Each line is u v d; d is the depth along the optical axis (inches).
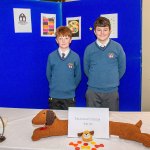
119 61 84.0
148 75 101.8
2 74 92.9
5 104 95.2
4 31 89.9
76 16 93.9
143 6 96.6
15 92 95.3
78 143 42.1
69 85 86.9
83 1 91.8
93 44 84.0
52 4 93.7
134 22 86.9
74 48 96.7
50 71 87.9
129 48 89.4
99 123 44.2
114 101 84.1
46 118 44.1
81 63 96.3
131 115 54.6
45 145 41.6
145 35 98.8
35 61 95.0
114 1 87.8
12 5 88.7
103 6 89.6
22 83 95.3
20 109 61.0
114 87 83.5
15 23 90.1
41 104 99.2
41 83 97.7
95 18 91.1
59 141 43.0
